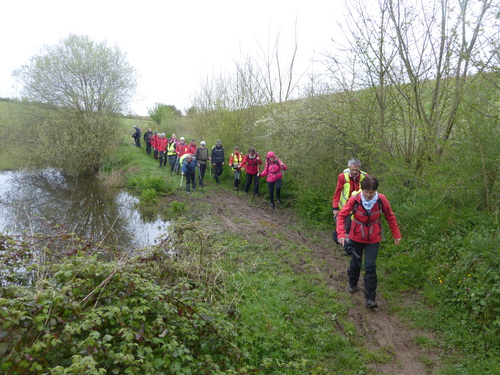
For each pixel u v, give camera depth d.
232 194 13.27
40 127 17.66
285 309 4.43
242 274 5.47
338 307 4.58
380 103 7.62
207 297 4.21
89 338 2.48
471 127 5.22
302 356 3.59
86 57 18.73
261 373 3.22
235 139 16.08
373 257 4.56
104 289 3.18
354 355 3.66
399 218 6.65
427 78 6.81
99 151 18.44
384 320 4.36
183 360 2.81
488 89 5.39
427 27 6.55
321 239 7.50
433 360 3.62
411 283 5.13
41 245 4.43
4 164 19.03
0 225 9.41
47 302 2.60
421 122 6.32
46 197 14.27
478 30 5.39
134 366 2.57
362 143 7.45
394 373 3.46
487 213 5.35
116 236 9.04
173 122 29.70
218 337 3.38
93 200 13.62
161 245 4.41
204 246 5.32
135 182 15.76
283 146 10.84
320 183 9.51
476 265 4.53
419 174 6.73
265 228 8.36
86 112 18.78
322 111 9.09
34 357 2.36
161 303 3.17
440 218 5.73
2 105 18.39
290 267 5.93
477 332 3.87
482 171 5.31
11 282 3.53
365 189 4.43
